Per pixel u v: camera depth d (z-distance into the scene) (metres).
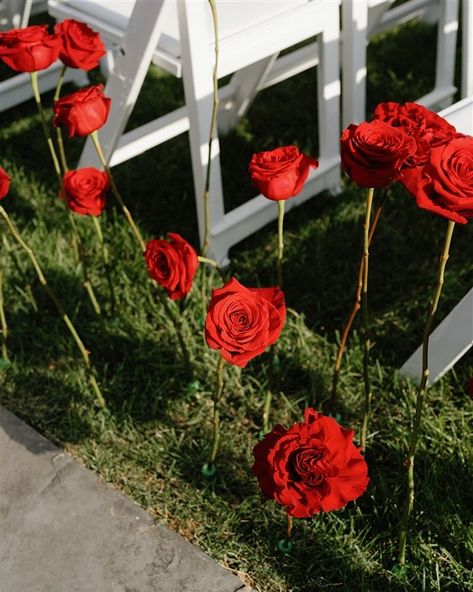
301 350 2.10
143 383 2.07
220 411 2.00
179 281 1.53
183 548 1.70
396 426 1.90
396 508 1.73
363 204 2.55
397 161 1.27
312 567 1.67
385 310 2.23
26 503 1.81
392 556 1.68
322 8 2.23
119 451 1.91
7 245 2.34
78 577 1.67
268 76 2.75
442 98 2.85
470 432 1.89
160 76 3.34
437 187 1.09
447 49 2.78
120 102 2.21
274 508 1.77
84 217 2.53
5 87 3.03
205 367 2.09
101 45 1.85
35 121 3.11
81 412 2.00
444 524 1.71
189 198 2.67
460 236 2.45
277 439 1.37
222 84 3.34
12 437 1.95
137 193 2.71
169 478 1.86
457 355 1.88
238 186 2.74
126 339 2.16
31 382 2.08
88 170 1.77
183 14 1.93
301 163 1.47
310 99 3.14
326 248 2.42
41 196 2.68
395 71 3.23
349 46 2.39
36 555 1.71
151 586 1.65
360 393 2.01
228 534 1.74
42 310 2.28
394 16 2.99
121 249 2.42
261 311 1.32
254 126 2.99
